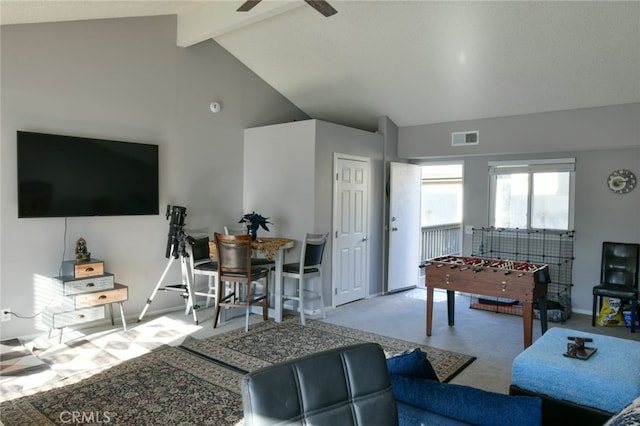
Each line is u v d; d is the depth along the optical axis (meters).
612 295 4.93
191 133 5.56
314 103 6.73
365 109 6.60
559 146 5.47
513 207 6.27
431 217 9.83
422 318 5.29
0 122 4.07
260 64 6.08
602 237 5.55
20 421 2.74
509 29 4.40
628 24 4.01
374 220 6.53
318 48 5.42
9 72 4.09
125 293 4.54
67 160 4.43
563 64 4.68
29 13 3.85
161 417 2.81
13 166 4.15
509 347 4.27
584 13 4.01
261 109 6.41
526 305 3.97
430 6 4.35
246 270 4.70
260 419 1.32
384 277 6.76
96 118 4.69
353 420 1.47
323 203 5.59
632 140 5.00
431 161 7.07
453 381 3.46
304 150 5.53
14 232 4.18
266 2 4.40
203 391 3.19
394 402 1.58
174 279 5.48
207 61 5.71
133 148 4.94
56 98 4.39
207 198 5.77
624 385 2.15
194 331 4.62
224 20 4.79
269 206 5.93
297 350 4.08
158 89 5.22
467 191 6.66
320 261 5.21
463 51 4.86
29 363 3.66
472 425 1.60
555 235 5.87
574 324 5.16
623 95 4.90
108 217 4.83
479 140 6.08
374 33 4.90
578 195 5.71
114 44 4.82
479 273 4.24
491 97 5.55
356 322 5.09
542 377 2.38
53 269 4.42
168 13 5.21
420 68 5.33
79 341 4.23
